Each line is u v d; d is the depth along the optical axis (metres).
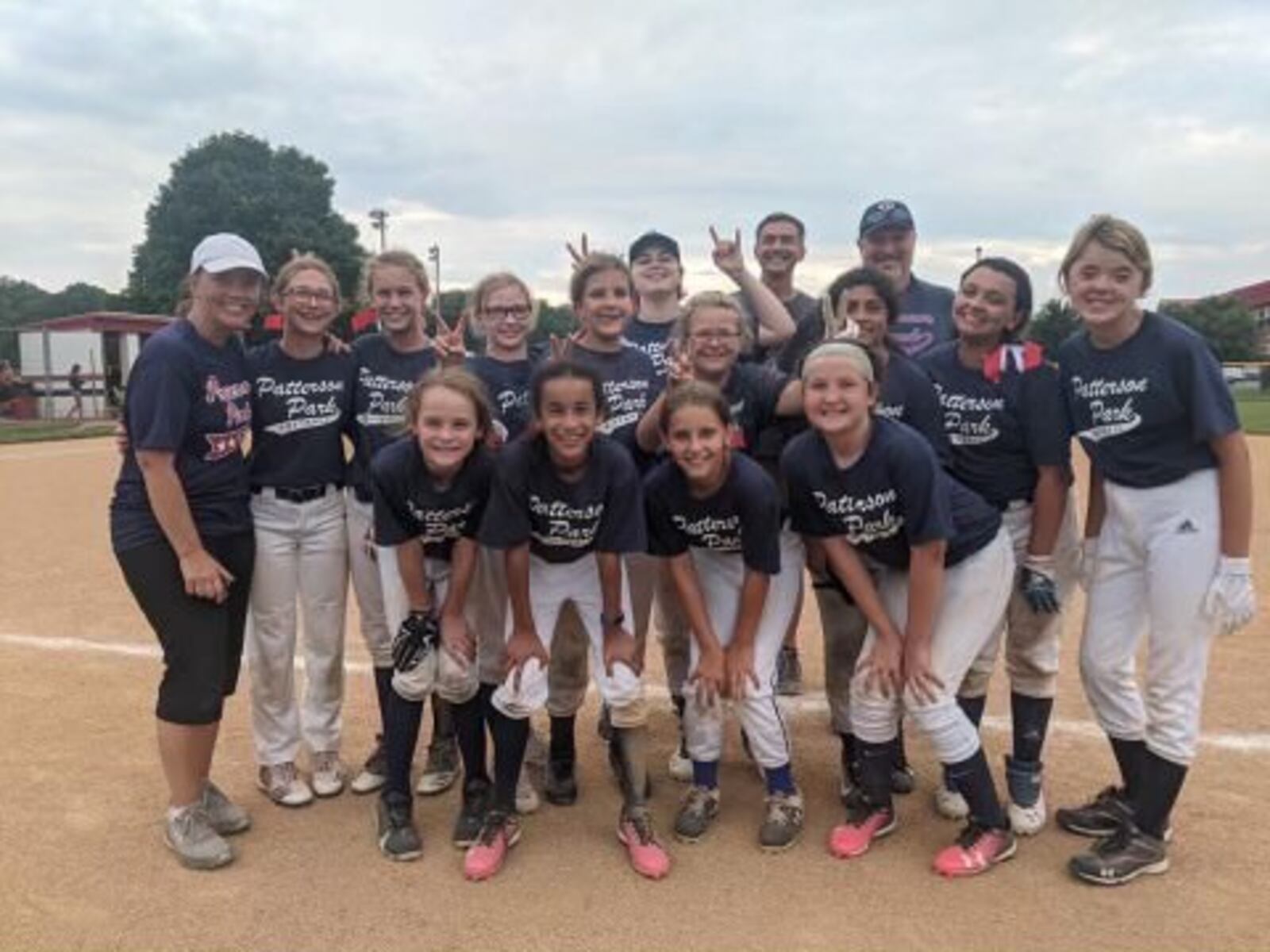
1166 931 3.48
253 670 4.46
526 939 3.48
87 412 34.03
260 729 4.49
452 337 4.51
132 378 3.89
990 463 4.23
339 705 4.64
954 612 3.92
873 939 3.45
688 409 3.76
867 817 4.09
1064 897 3.69
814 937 3.47
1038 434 4.05
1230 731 5.10
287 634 4.43
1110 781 4.60
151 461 3.79
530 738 4.93
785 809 4.12
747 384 4.53
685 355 4.38
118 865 3.96
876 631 4.00
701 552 4.31
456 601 4.15
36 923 3.57
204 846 3.95
